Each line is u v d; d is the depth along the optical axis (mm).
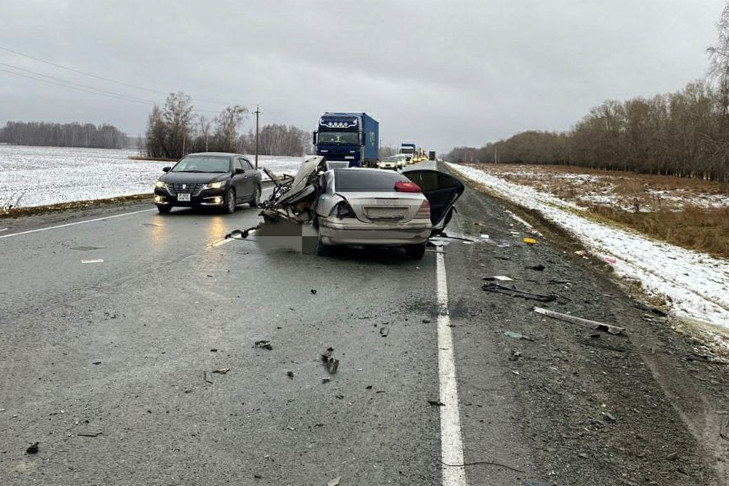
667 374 4852
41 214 14461
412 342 5141
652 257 13219
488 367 4598
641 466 3209
